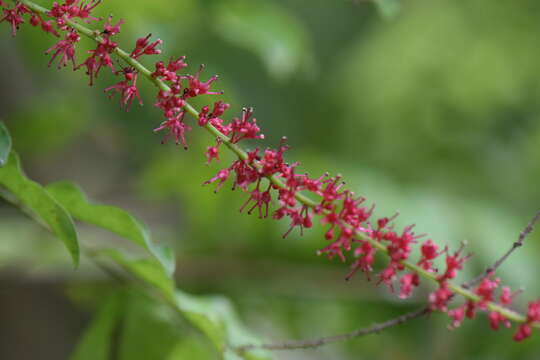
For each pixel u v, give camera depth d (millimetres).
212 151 2947
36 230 5418
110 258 4027
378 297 6031
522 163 7449
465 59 7520
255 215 6043
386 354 6324
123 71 2896
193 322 4027
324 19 9984
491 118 7504
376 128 7586
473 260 6332
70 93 6168
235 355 4047
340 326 6270
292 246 6090
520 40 7590
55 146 6430
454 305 6109
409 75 7547
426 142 7383
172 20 5902
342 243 2918
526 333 2830
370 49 7996
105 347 4359
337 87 8078
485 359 6293
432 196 6500
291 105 8508
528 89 7496
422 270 2881
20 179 3168
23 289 5816
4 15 3129
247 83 7926
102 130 6453
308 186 2939
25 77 6379
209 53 6285
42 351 5855
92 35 2871
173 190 6426
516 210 7223
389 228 2943
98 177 6980
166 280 3809
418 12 7820
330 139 7934
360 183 6059
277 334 6105
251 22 6004
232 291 6023
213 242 6105
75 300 5539
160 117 6316
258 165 2904
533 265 6457
